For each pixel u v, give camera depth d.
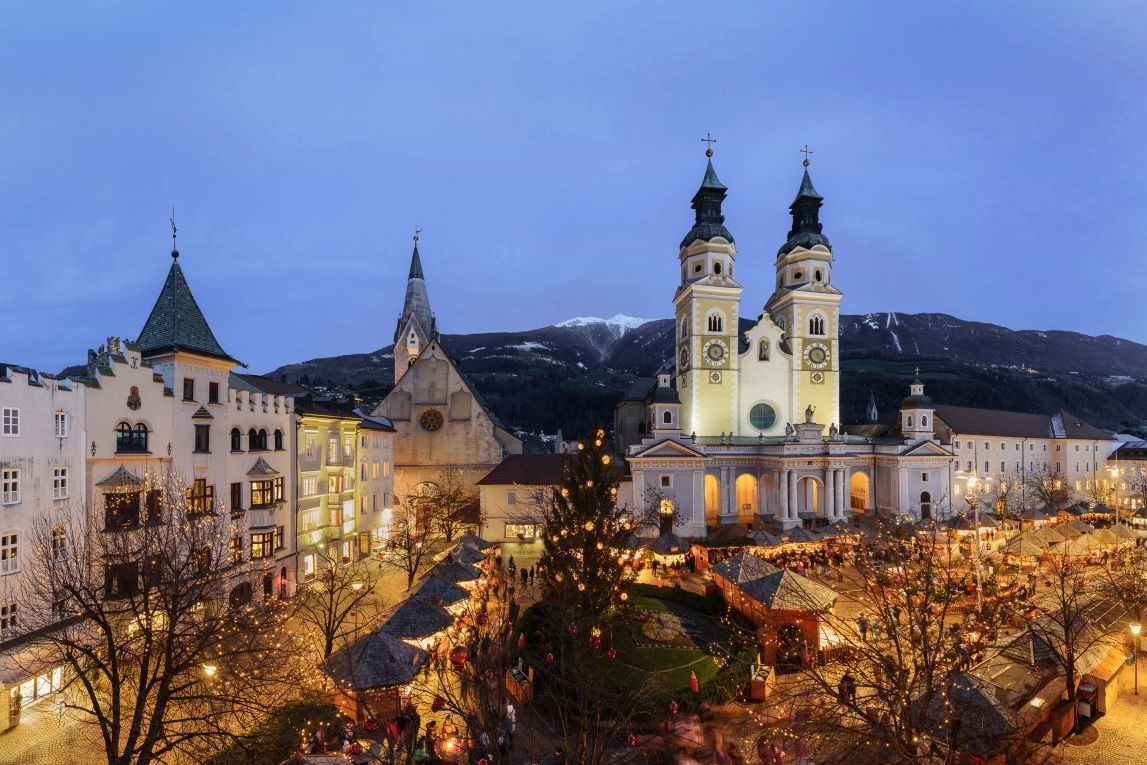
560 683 26.44
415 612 31.75
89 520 30.92
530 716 28.28
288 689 28.45
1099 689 28.83
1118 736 27.03
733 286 83.06
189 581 27.08
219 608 33.16
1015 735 23.83
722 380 83.44
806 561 54.50
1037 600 36.34
